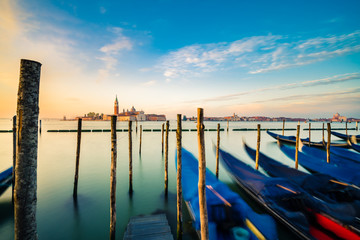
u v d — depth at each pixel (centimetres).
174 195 984
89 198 940
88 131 4959
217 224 542
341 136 2767
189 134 4631
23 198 254
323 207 592
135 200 923
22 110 248
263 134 4741
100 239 639
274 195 704
